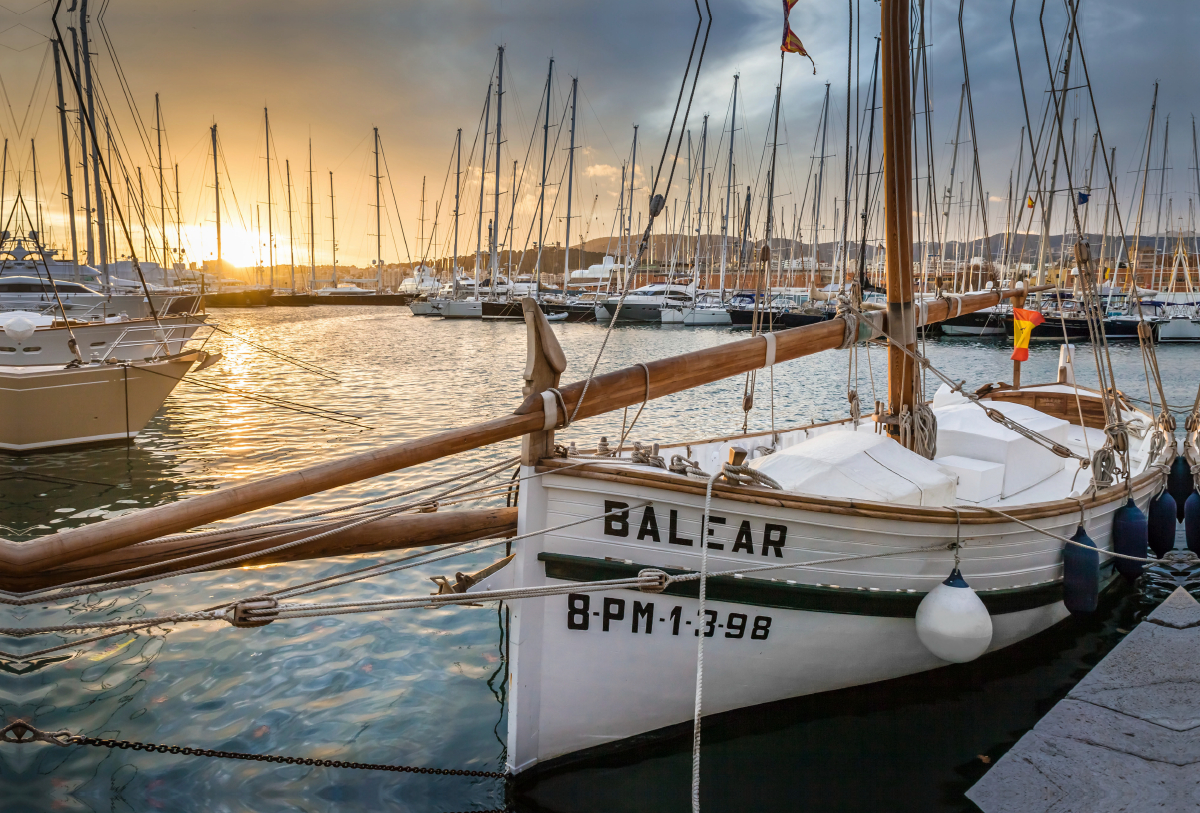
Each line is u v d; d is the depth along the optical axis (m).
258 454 14.55
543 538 4.49
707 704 5.01
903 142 6.36
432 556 8.59
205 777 4.75
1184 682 5.54
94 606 7.21
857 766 4.93
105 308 21.28
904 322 6.54
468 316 62.81
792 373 31.56
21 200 17.88
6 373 14.12
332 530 3.88
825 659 5.17
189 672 6.07
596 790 4.70
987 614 5.02
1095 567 5.92
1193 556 7.96
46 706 5.53
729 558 4.68
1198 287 57.91
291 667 6.18
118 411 15.27
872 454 5.80
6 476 12.80
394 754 5.05
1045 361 36.25
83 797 4.50
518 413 4.29
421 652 6.49
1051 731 5.03
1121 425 6.76
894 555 5.09
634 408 21.19
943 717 5.53
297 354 35.03
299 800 4.55
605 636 4.64
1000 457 7.09
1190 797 4.19
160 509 3.29
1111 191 7.77
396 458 3.85
